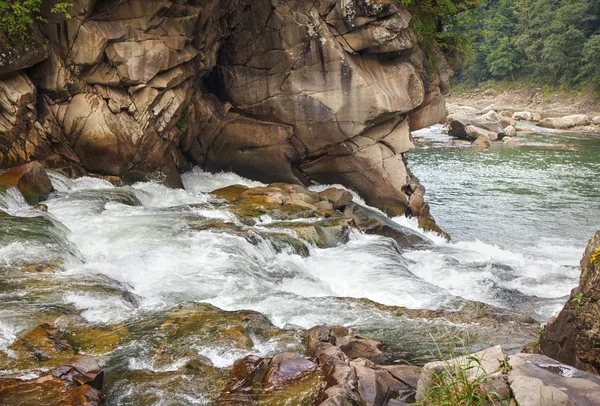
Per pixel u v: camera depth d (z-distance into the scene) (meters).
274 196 18.55
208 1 20.41
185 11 19.59
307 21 20.83
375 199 22.41
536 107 72.31
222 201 18.83
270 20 21.12
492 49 81.00
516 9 80.50
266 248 14.70
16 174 15.60
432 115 23.86
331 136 21.67
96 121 18.45
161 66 19.14
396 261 15.44
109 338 8.97
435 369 6.61
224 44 21.86
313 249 15.87
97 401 7.07
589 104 67.81
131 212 15.93
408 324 10.53
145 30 18.75
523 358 6.36
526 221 23.64
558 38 70.69
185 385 7.87
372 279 13.90
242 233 14.68
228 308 10.82
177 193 19.16
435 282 15.16
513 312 11.64
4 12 16.77
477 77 83.94
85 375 7.55
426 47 23.42
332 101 21.19
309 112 21.50
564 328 7.48
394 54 21.59
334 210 19.45
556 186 29.25
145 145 19.52
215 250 13.52
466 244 20.73
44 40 17.78
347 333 9.51
